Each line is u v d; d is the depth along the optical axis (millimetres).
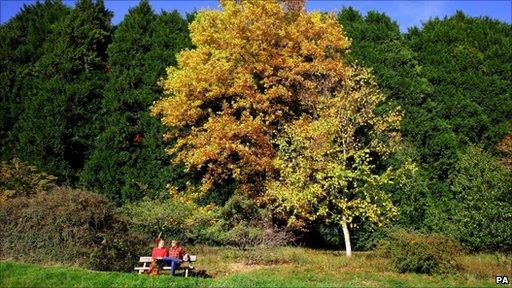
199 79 23984
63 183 25281
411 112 25625
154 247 18203
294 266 17766
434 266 16172
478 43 28406
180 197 24641
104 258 16375
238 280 14375
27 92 27656
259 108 24391
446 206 22141
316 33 25453
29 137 25938
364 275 15742
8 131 26875
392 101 25844
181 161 26062
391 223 22172
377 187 23062
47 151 26016
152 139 26562
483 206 19422
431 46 27797
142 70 28234
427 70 27109
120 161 26172
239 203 22234
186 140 24781
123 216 18500
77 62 28156
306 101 23625
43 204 17031
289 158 22719
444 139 24734
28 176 22312
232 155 25125
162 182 25859
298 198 20625
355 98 22109
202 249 21297
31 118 26375
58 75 27672
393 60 26547
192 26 25844
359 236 23188
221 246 22000
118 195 25781
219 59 24719
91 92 27750
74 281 13180
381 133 24141
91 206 17219
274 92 23922
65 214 16688
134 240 17438
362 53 26766
